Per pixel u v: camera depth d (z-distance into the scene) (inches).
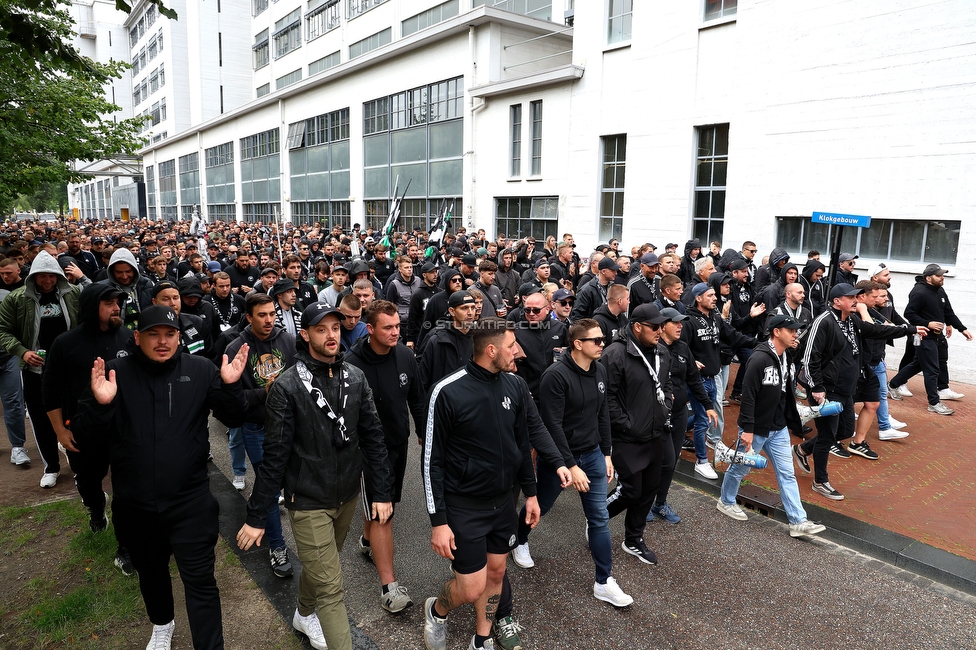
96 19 2851.9
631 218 619.8
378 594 162.9
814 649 143.3
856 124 434.9
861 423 265.4
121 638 142.3
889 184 420.5
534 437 142.0
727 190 520.4
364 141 1124.5
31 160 418.9
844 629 150.8
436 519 127.3
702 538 195.5
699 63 543.5
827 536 195.3
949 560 176.9
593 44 652.1
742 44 503.8
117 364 124.1
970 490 231.6
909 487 234.5
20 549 179.2
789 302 263.3
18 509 199.9
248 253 374.6
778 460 198.8
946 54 388.2
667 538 195.2
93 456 174.7
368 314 159.2
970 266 386.3
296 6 1555.1
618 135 642.8
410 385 171.0
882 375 283.7
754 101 498.0
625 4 623.2
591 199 672.4
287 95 1355.8
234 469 225.9
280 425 123.8
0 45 220.1
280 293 229.6
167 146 2308.1
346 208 1208.8
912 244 417.7
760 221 498.3
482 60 820.6
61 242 452.4
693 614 156.1
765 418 193.8
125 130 480.1
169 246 617.0
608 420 163.6
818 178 459.2
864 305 245.1
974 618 155.9
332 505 128.6
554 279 394.0
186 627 147.6
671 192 577.0
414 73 963.3
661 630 149.6
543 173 733.9
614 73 631.2
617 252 460.4
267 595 159.9
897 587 169.5
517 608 157.8
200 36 1969.7
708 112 537.0
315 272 390.0
